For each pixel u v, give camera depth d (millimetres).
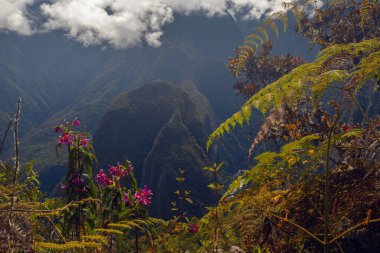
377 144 1854
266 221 1983
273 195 1959
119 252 2529
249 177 1755
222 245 2295
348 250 1822
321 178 1827
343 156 2031
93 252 2014
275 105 1613
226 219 2102
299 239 1874
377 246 1730
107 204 3748
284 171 1808
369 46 1707
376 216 1781
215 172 2916
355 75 1667
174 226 4113
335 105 1471
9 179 2146
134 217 3938
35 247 1576
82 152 4320
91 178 4215
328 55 1756
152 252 3135
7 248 1425
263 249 1995
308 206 1918
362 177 1837
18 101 1689
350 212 1818
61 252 1950
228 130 1685
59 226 3074
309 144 1704
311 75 1717
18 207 1749
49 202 2990
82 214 3275
